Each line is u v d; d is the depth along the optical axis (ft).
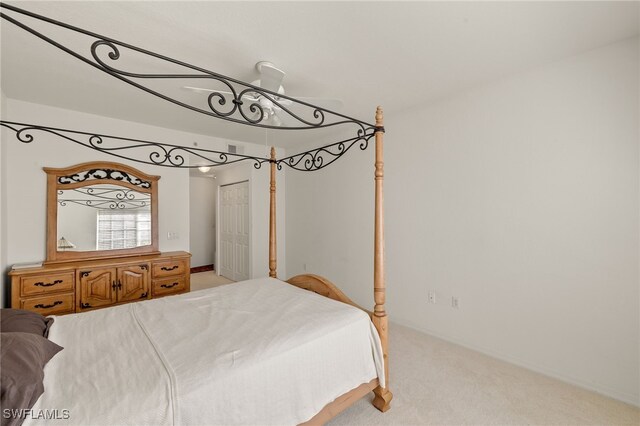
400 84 8.20
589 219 6.70
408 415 5.93
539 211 7.42
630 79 6.15
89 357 4.38
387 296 11.09
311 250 14.56
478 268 8.59
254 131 12.60
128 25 5.53
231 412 4.00
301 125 10.68
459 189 8.96
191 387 3.76
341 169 12.94
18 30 5.65
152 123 11.46
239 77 7.61
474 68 7.37
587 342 6.75
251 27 5.63
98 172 10.66
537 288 7.48
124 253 11.12
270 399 4.42
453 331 9.18
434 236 9.62
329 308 6.41
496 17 5.40
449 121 9.16
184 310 6.40
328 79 7.83
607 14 5.34
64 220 10.04
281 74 5.99
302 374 4.85
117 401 3.42
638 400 6.11
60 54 6.50
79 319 5.87
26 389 3.16
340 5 5.04
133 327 5.48
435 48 6.42
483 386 6.88
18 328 4.62
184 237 12.70
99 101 9.23
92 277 9.56
